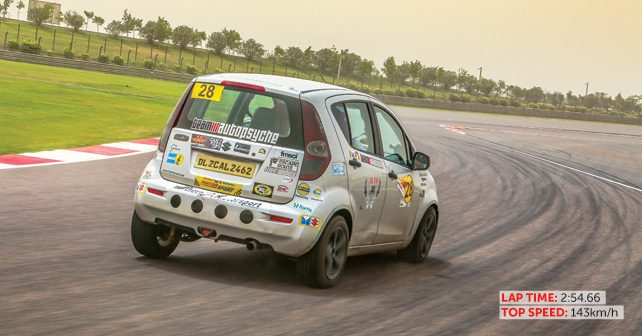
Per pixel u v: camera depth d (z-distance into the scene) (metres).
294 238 5.86
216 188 6.03
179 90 41.62
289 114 6.08
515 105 89.12
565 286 7.59
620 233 11.54
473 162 20.92
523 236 10.41
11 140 13.56
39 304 4.91
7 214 7.84
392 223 7.16
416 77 113.44
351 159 6.33
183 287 5.73
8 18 101.88
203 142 6.12
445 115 55.19
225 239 5.95
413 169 7.45
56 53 64.31
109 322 4.68
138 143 15.74
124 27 108.38
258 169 5.98
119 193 9.99
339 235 6.29
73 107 21.33
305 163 5.99
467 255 8.68
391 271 7.34
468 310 6.17
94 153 13.45
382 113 7.17
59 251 6.52
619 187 18.67
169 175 6.18
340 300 5.92
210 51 113.31
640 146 39.88
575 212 13.45
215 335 4.66
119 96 28.20
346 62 108.50
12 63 43.56
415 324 5.51
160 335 4.53
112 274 5.89
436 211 8.12
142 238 6.38
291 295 5.87
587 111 98.12
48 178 10.40
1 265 5.85
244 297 5.64
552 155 27.25
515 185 16.66
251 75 6.53
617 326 6.20
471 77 116.31
